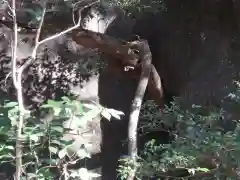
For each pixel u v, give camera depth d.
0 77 4.77
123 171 3.46
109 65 4.95
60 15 4.35
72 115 2.66
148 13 4.89
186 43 5.03
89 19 4.77
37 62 4.97
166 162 3.44
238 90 4.31
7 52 4.80
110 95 5.26
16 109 2.59
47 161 2.89
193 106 4.35
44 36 4.40
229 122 4.37
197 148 3.49
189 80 4.96
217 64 4.78
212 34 4.84
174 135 3.97
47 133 2.77
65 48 5.05
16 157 2.64
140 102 3.91
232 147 3.44
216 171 3.50
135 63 4.45
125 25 5.21
